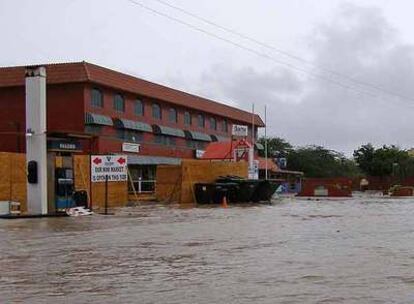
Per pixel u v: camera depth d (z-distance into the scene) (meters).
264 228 19.91
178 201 41.81
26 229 20.55
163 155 70.19
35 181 27.53
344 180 59.59
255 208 34.38
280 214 28.11
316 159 115.94
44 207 27.59
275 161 93.81
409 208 33.81
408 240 15.73
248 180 41.75
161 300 8.41
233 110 89.69
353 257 12.37
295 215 27.25
